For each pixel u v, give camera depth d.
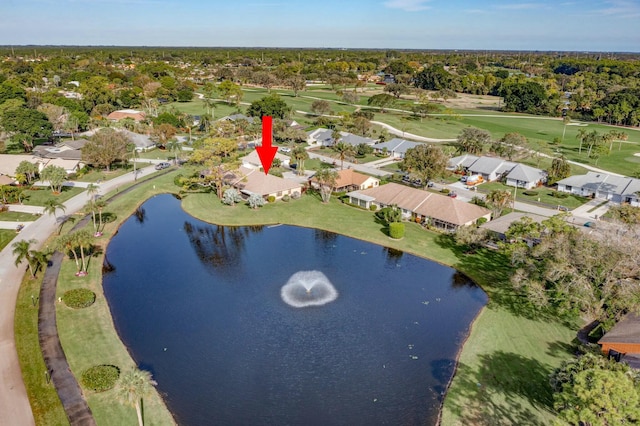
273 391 45.22
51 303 57.84
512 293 62.97
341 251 77.69
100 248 76.62
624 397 31.64
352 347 52.22
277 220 90.38
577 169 126.06
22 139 131.62
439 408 43.09
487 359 49.22
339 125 179.25
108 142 118.12
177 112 174.50
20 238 76.62
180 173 118.12
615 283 51.00
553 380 41.38
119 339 52.00
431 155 101.94
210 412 42.31
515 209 95.25
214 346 52.06
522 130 183.00
